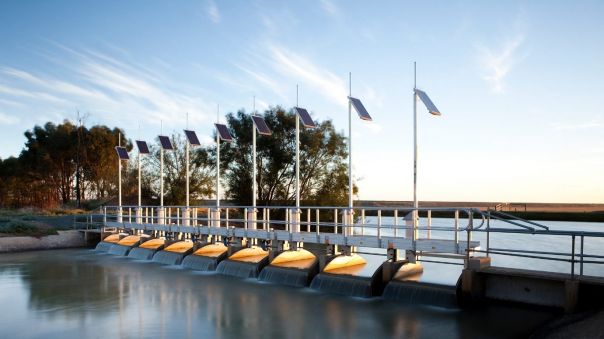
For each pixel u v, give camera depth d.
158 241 37.88
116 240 42.44
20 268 31.58
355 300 21.02
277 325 17.53
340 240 23.88
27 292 23.88
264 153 50.88
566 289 16.14
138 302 21.48
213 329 17.17
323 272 23.92
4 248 40.09
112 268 31.33
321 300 21.16
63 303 21.42
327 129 49.75
